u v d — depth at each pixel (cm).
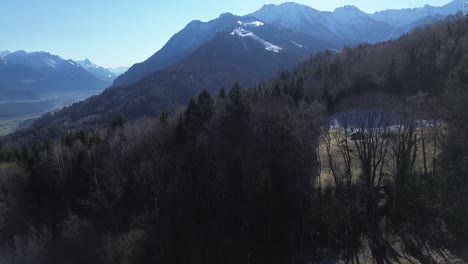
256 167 6450
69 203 7744
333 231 5891
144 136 8619
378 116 7375
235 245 6134
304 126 6650
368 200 5959
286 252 5912
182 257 6178
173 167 7269
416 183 5756
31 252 6681
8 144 13088
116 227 6769
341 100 9194
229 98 7875
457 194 5112
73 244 6644
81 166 8219
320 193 6191
